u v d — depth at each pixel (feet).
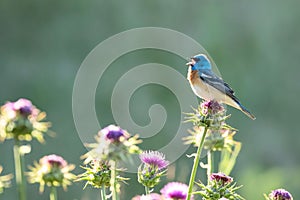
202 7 100.01
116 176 19.90
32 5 93.76
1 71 89.25
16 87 88.28
